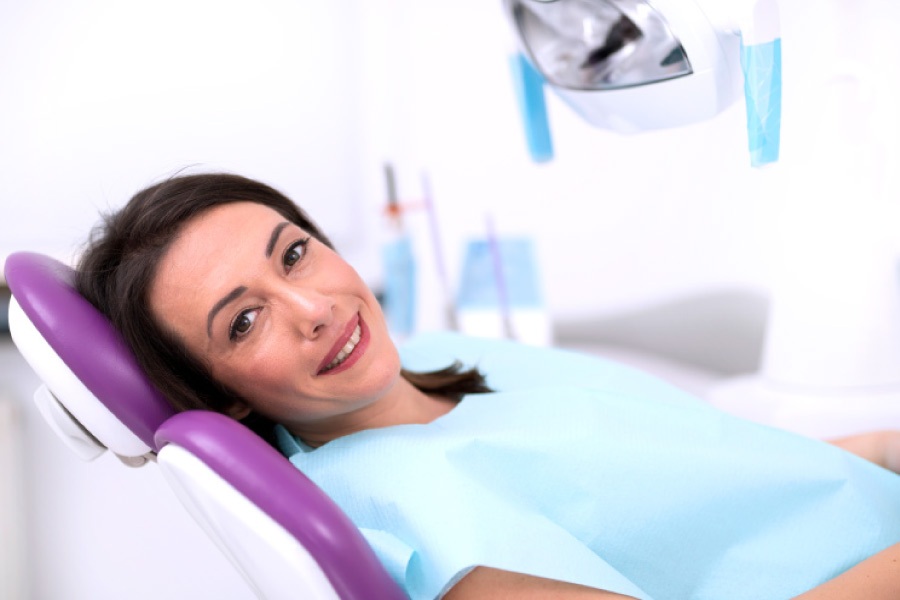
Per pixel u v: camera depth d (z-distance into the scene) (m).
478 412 0.92
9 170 1.97
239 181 0.90
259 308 0.83
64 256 1.82
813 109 1.12
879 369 1.16
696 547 0.86
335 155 2.22
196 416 0.73
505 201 1.93
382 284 2.24
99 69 1.99
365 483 0.81
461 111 1.95
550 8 0.90
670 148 1.75
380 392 0.87
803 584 0.86
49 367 0.79
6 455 1.64
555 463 0.85
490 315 1.69
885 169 1.11
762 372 1.29
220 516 0.69
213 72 2.08
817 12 1.06
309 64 2.14
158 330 0.84
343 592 0.65
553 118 1.85
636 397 0.94
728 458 0.88
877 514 0.90
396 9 2.02
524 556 0.73
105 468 1.80
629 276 1.86
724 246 1.72
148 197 0.87
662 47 0.85
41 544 1.59
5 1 1.90
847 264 1.14
